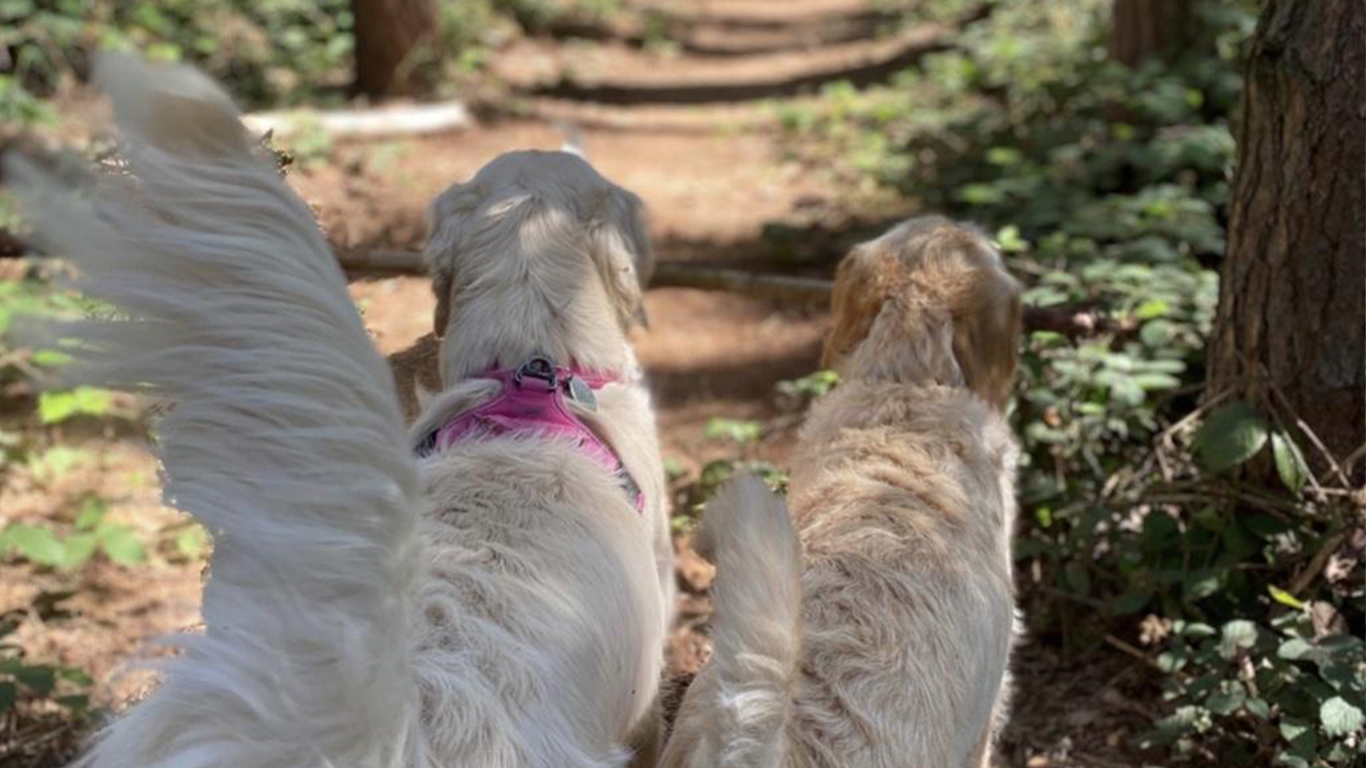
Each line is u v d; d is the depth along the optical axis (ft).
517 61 57.00
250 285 7.31
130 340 7.21
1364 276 15.15
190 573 18.97
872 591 10.39
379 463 7.54
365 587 7.47
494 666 8.43
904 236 13.60
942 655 10.27
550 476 10.01
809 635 9.97
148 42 43.32
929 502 11.45
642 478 10.96
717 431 20.71
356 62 47.19
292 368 7.38
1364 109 14.75
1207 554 15.78
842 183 37.70
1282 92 15.12
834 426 12.54
